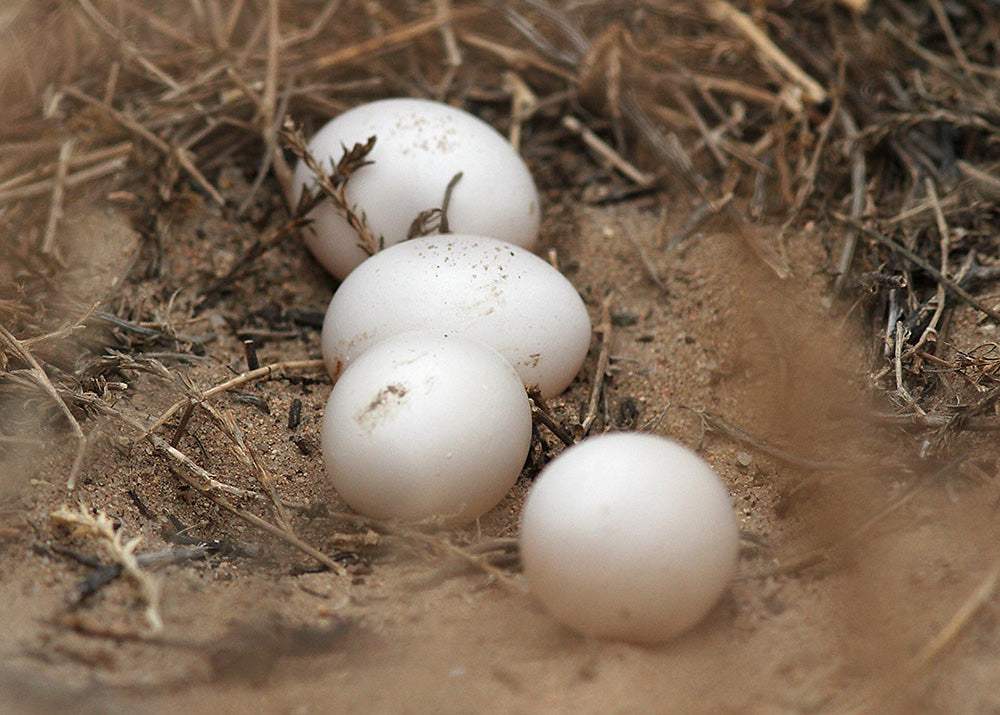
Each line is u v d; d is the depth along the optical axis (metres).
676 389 0.69
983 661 0.61
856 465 0.65
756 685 0.61
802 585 0.63
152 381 0.67
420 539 0.64
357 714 0.61
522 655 0.62
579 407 0.68
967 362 0.67
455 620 0.63
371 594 0.63
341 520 0.65
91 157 0.71
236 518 0.65
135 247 0.70
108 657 0.61
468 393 0.64
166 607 0.62
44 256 0.69
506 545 0.64
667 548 0.61
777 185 0.72
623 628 0.61
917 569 0.63
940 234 0.70
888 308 0.69
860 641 0.62
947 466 0.65
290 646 0.62
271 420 0.67
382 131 0.69
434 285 0.66
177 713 0.60
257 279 0.71
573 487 0.61
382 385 0.64
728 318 0.70
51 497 0.65
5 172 0.71
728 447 0.67
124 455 0.66
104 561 0.63
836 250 0.71
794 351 0.69
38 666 0.61
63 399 0.66
